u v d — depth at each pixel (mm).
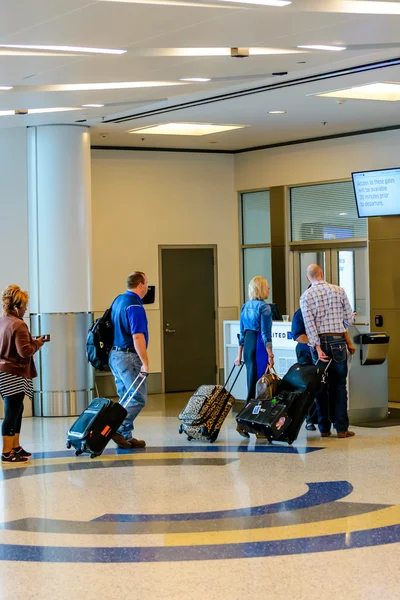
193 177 17250
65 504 7816
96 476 9008
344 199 15992
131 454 10195
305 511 7309
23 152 14148
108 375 16266
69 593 5508
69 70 9781
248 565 5922
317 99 12672
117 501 7883
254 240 17453
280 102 12867
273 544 6379
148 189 16875
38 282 14109
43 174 14055
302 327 11125
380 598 5246
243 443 10734
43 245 14055
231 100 12664
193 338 17297
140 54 9078
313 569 5805
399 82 11641
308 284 16703
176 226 17109
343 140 15766
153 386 16906
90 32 8062
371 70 10844
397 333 14586
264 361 11352
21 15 7402
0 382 9875
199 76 10562
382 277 14773
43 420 13641
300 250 16797
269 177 16969
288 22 8008
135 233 16766
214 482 8547
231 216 17578
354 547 6262
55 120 13625
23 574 5895
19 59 9070
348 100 12742
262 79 11180
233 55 9352
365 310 15773
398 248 14555
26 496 8180
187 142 16438
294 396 10492
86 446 9883
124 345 10430
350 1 7625
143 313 10297
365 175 14695
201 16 7645
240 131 15336
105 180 16547
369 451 9953
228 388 13625
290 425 10461
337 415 10891
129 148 16719
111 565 6020
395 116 14219
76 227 14117
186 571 5836
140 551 6320
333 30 8438
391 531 6648
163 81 10820
